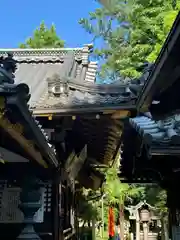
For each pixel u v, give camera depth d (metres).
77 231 12.11
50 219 6.54
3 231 5.92
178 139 2.89
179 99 4.30
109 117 6.38
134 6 12.81
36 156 4.56
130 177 6.88
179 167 4.05
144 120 4.53
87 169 10.94
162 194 14.88
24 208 4.07
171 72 3.73
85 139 8.02
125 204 18.16
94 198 14.30
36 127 3.40
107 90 6.83
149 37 12.70
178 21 2.78
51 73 10.85
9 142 3.79
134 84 6.16
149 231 17.06
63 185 7.91
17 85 2.56
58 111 6.15
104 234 20.47
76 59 11.70
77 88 7.08
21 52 11.88
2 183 5.75
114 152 9.67
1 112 2.66
